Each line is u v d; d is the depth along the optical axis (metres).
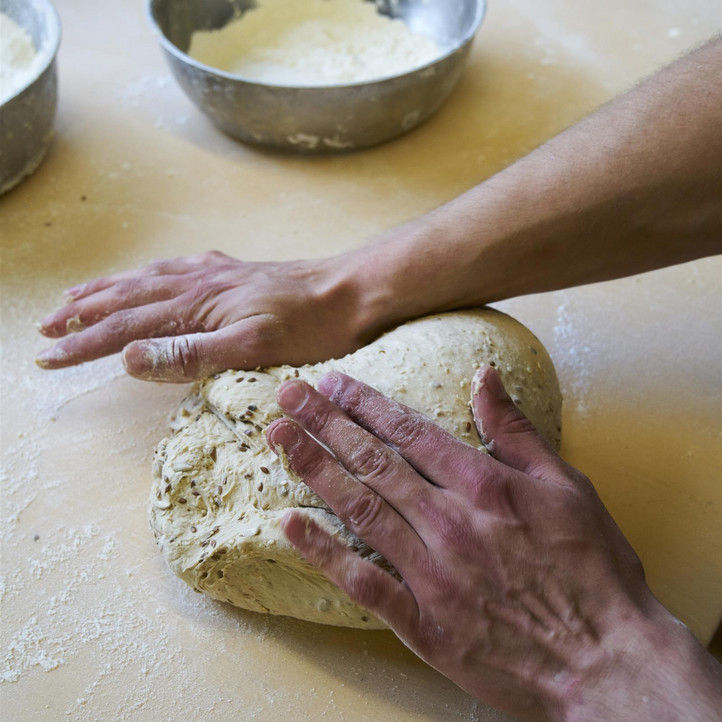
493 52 1.86
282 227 1.44
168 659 0.89
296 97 1.42
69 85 1.75
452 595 0.74
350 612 0.86
